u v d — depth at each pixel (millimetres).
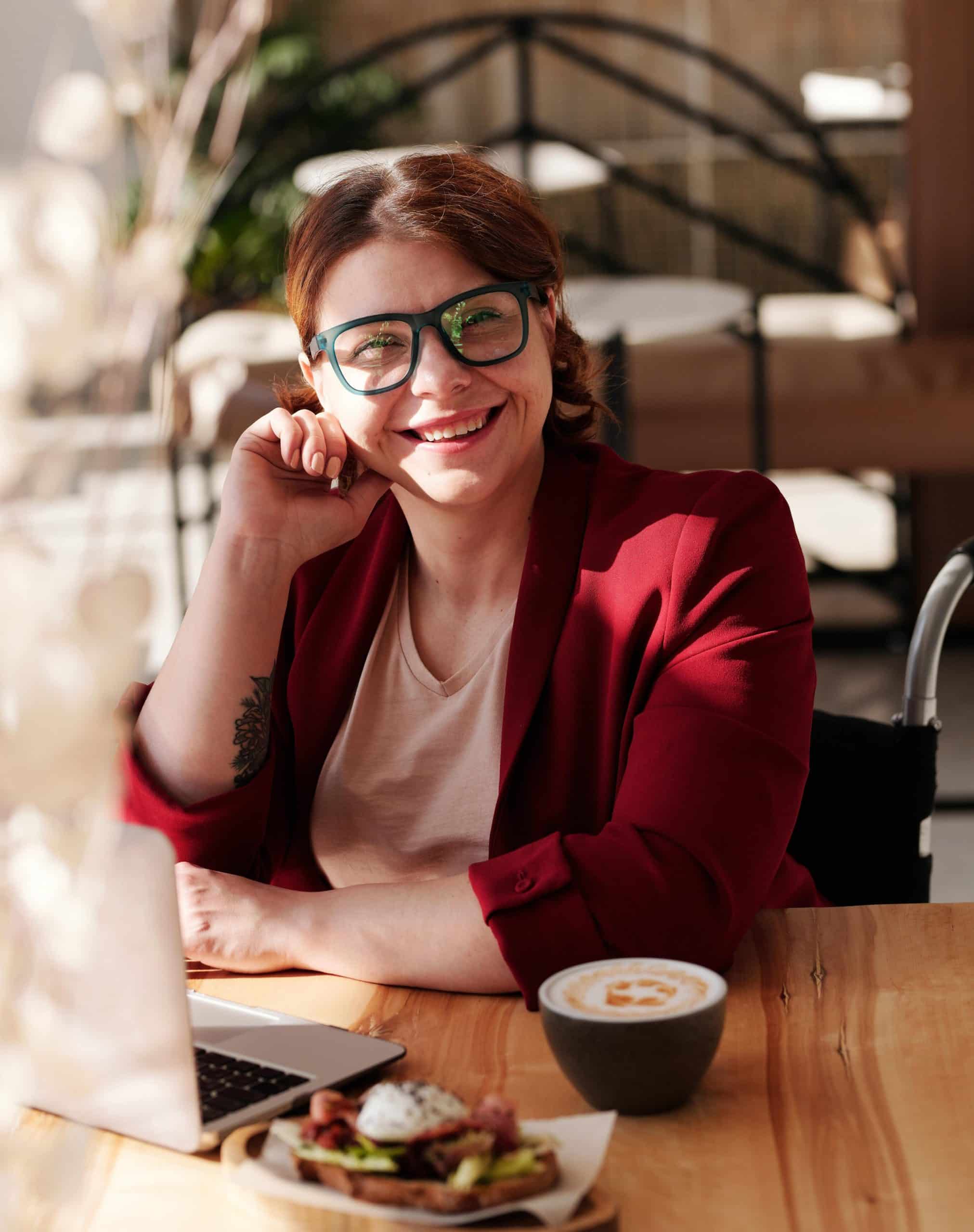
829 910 1108
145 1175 755
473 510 1229
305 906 1060
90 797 457
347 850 1282
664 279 4211
